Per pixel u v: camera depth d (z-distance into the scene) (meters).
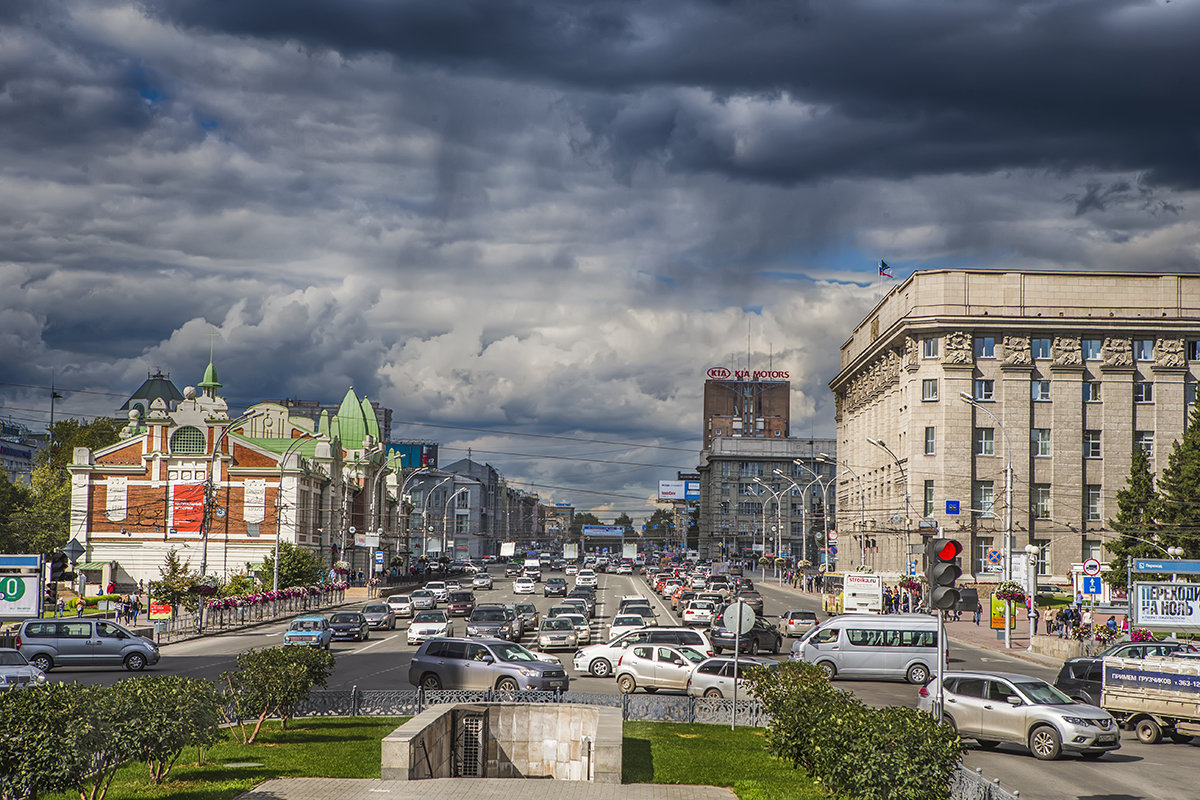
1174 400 94.62
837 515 135.75
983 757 26.52
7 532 105.94
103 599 81.69
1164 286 94.94
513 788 19.66
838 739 16.08
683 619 70.19
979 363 95.31
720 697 35.00
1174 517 77.81
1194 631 47.38
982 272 95.31
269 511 103.56
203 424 104.38
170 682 19.53
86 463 104.00
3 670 33.72
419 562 165.50
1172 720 29.39
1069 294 95.19
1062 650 53.31
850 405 129.38
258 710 24.88
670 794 19.56
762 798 19.14
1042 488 94.56
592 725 24.41
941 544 20.38
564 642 52.94
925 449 95.44
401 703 29.44
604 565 183.12
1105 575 80.69
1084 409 95.31
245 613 74.19
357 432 139.62
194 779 20.12
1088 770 24.73
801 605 97.06
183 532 103.69
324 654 27.28
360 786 19.58
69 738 15.75
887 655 42.50
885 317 108.31
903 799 15.26
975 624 77.38
